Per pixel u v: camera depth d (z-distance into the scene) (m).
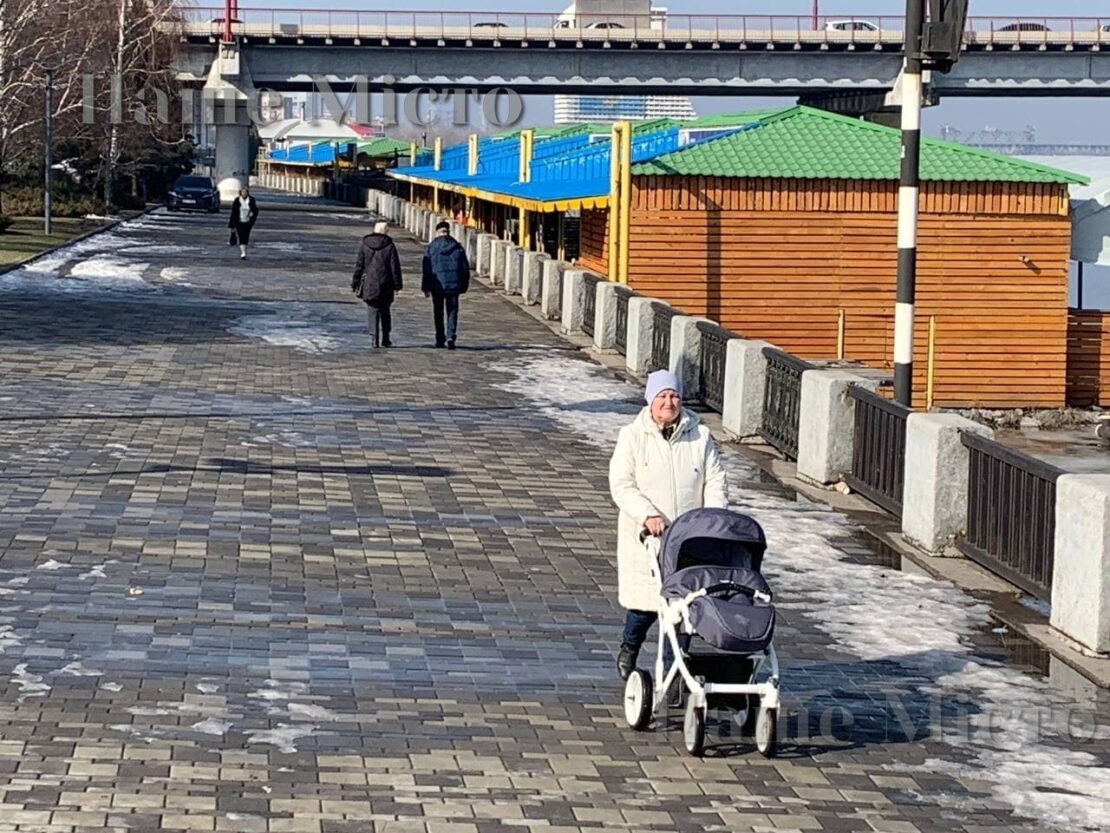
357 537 12.77
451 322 25.91
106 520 12.79
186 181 77.50
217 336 25.94
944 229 31.47
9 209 62.78
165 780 7.45
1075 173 32.50
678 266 30.89
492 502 14.41
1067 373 32.53
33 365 21.41
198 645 9.70
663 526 8.52
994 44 82.12
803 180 31.03
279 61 86.12
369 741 8.17
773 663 8.23
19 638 9.61
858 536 13.75
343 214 80.69
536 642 10.18
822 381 15.75
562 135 60.44
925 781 8.00
